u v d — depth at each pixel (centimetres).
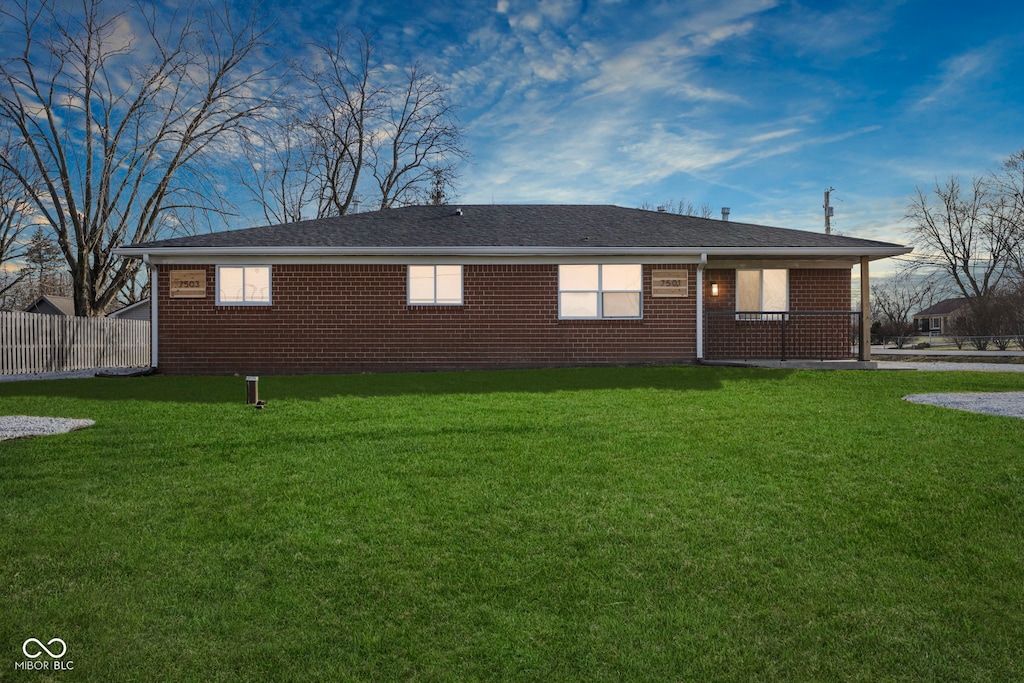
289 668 232
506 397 884
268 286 1373
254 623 264
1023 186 3042
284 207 2927
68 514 395
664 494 428
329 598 285
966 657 236
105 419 722
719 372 1198
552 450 552
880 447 550
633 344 1396
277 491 441
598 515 388
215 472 490
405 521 381
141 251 1326
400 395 922
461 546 343
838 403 805
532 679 225
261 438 608
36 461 523
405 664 235
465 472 486
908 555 328
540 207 1788
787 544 342
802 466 493
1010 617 263
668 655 239
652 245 1342
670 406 787
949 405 786
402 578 304
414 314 1379
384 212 1712
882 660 234
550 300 1389
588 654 240
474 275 1388
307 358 1370
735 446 560
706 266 1434
